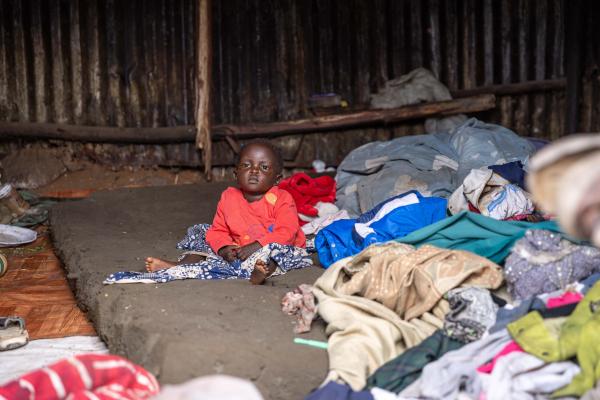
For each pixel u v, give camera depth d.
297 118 7.72
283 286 3.67
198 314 3.14
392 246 3.38
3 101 7.37
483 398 2.55
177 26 7.52
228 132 7.50
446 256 3.18
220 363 2.76
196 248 4.57
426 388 2.62
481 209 4.11
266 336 2.93
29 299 4.36
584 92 7.62
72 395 2.41
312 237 4.85
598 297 2.73
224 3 7.52
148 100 7.59
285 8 7.61
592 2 7.46
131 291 3.52
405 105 7.52
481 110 7.54
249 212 4.30
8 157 7.38
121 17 7.47
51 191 7.22
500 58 7.81
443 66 7.81
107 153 7.61
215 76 7.59
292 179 5.31
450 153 5.51
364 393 2.58
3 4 7.28
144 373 2.59
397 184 5.12
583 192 1.88
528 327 2.72
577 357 2.61
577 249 3.07
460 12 7.75
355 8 7.69
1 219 6.28
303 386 2.76
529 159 4.59
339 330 2.93
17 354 3.46
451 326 2.86
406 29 7.75
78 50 7.43
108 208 5.85
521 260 3.07
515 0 7.75
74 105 7.48
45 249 5.64
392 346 2.85
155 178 7.58
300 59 7.70
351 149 7.79
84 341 3.63
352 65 7.76
